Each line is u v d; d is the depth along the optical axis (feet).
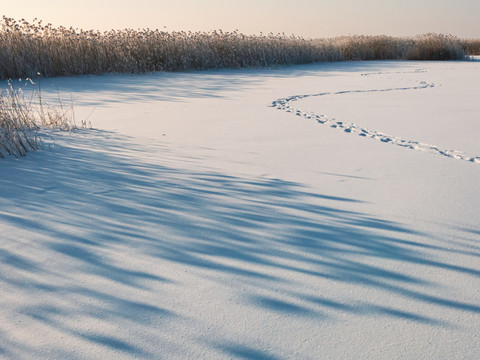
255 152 13.16
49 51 41.98
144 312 5.25
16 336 4.82
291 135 15.53
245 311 5.25
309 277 6.01
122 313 5.23
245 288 5.75
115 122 18.86
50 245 7.09
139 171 11.27
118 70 45.68
